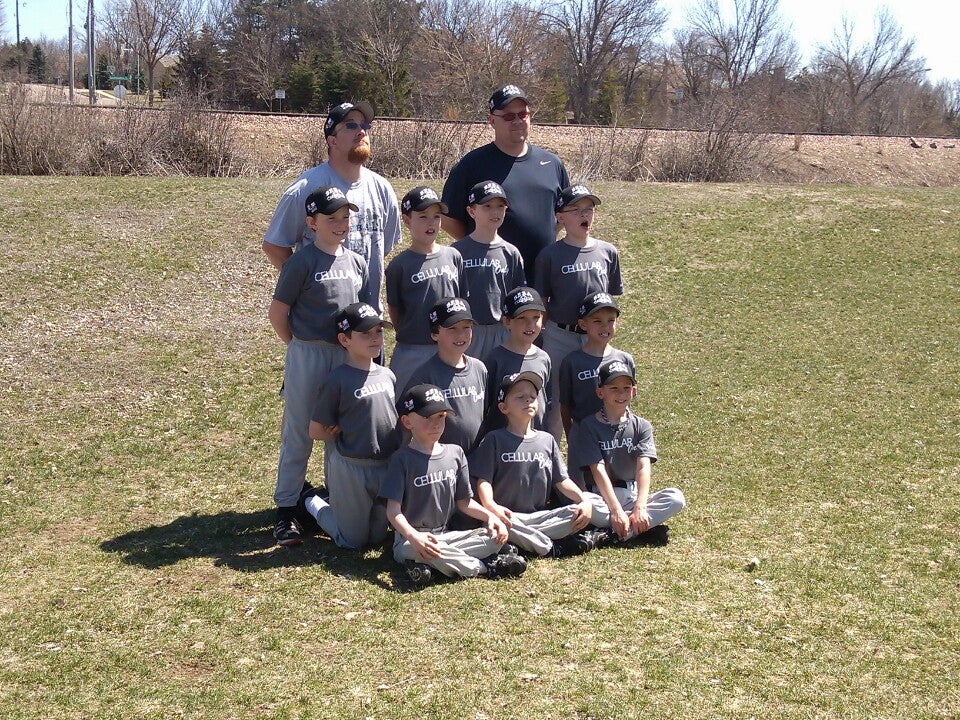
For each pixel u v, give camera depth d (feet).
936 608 13.92
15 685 11.82
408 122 59.26
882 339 30.55
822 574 15.05
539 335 18.58
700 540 16.51
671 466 20.54
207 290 33.83
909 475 19.77
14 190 42.80
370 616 13.60
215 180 48.01
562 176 18.95
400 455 15.19
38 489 19.21
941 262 39.29
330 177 16.88
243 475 20.36
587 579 14.85
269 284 34.99
